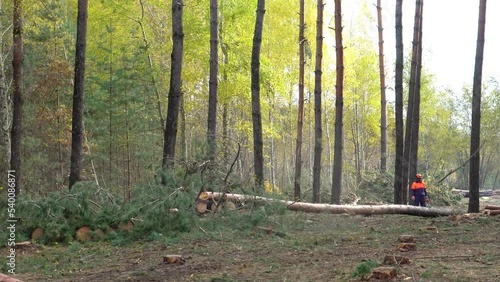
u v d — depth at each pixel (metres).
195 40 25.56
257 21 21.62
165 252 11.43
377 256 9.95
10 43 25.33
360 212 18.45
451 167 67.88
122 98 26.41
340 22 23.73
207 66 27.03
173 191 13.69
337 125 23.70
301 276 8.38
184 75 27.30
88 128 28.56
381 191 28.62
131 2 26.33
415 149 24.42
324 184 30.38
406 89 44.25
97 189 14.05
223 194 15.12
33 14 25.12
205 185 15.30
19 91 19.38
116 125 27.69
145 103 28.41
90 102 26.47
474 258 9.31
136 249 12.02
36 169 28.23
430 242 11.69
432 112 46.47
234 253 11.04
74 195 13.60
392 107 46.62
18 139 19.31
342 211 18.17
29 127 27.30
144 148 28.44
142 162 28.42
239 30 26.81
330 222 15.59
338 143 23.62
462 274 7.90
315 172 24.28
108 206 13.72
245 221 14.14
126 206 13.83
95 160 29.16
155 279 8.80
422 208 19.97
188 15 25.56
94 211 13.80
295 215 15.32
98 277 9.23
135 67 26.52
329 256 10.23
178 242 12.55
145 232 13.31
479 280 7.50
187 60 26.58
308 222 15.47
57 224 13.24
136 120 27.50
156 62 29.16
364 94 43.66
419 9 24.38
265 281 8.15
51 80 25.89
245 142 35.06
